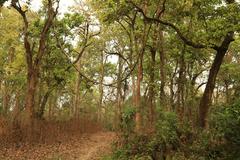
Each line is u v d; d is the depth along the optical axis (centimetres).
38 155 2072
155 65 3594
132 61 3909
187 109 3175
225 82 4153
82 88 5691
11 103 5591
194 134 1716
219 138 1625
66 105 6775
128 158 1745
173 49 3250
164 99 3231
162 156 1641
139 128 2027
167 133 1688
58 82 3962
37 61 3156
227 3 2247
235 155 1518
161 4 2759
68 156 2155
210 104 2306
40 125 2714
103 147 2606
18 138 2417
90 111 7494
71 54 4109
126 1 2512
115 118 5150
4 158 1889
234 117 1531
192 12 2364
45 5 3453
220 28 2133
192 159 1562
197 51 3184
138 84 3139
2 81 5203
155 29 3152
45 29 3170
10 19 4238
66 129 3181
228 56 4125
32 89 3089
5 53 4803
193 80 4019
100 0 2700
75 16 3634
